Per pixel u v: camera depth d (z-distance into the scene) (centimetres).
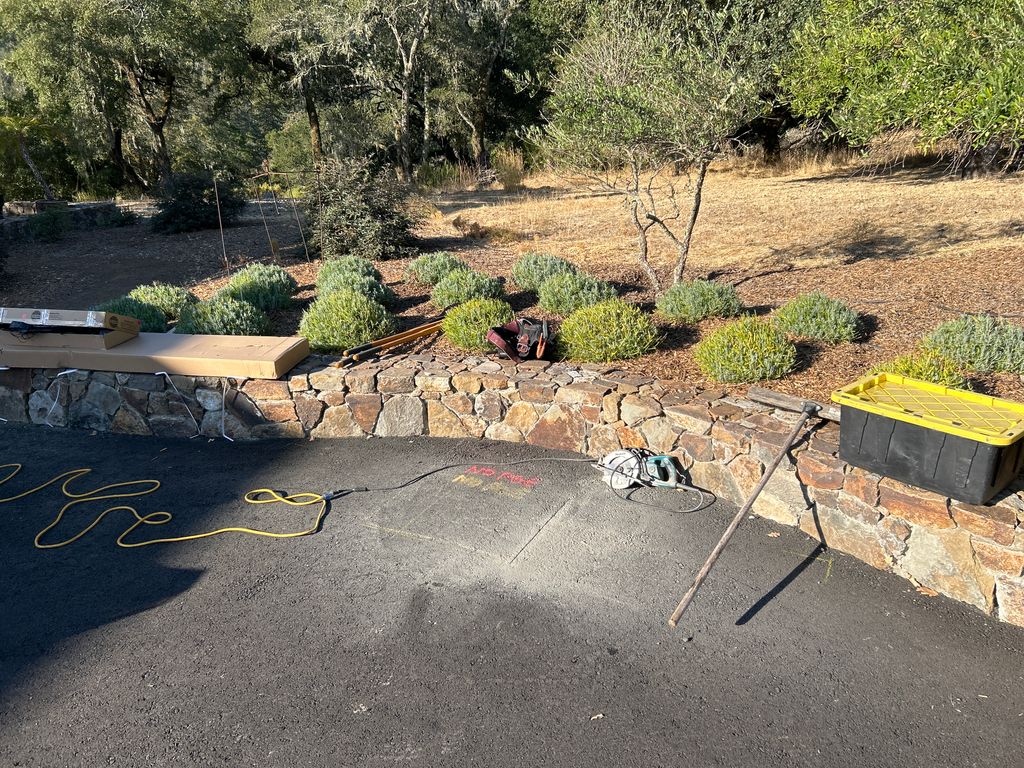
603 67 807
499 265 1112
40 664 405
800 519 496
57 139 2877
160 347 712
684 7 956
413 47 2564
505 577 470
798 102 629
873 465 429
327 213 1223
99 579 484
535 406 631
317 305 803
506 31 2933
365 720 358
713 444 539
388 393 668
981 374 566
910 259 935
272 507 569
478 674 386
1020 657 382
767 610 427
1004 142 563
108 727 359
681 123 741
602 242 1253
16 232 1647
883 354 634
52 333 708
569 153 841
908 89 480
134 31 2181
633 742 340
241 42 2345
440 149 3625
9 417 741
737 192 1689
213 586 472
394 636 418
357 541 517
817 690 368
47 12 2169
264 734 352
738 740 339
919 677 373
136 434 714
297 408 683
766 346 607
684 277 969
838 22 579
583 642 408
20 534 541
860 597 434
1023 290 746
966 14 454
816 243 1099
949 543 419
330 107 2742
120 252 1510
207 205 1755
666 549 490
